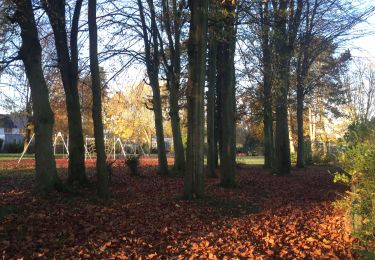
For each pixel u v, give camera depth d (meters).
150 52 22.91
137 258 7.18
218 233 9.17
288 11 18.78
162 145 23.48
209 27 16.33
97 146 13.35
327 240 8.28
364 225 7.04
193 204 12.80
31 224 9.15
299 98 32.47
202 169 13.60
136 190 16.33
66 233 8.62
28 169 26.86
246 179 21.83
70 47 15.93
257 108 27.31
